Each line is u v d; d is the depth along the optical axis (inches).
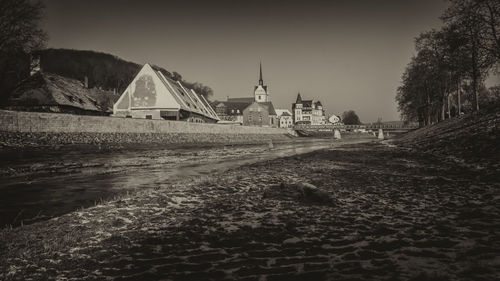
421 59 2146.9
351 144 2245.3
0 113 1077.1
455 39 1502.2
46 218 350.0
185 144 1852.9
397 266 186.9
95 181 620.1
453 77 1806.1
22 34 1421.0
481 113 1288.1
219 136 2418.8
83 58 5964.6
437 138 1223.5
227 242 243.9
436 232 247.4
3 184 580.7
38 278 191.3
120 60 6894.7
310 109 7628.0
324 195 375.6
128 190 522.3
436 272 175.6
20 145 1039.0
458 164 674.2
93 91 2635.3
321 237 247.9
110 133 1504.7
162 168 844.6
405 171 653.9
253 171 716.7
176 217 322.7
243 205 371.9
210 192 460.4
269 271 188.9
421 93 2448.3
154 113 2377.0
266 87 6943.9
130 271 196.7
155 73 2397.9
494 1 1296.8
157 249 233.5
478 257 193.8
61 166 827.4
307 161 949.2
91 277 190.1
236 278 181.0
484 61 1409.9
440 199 372.2
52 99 1867.6
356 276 176.4
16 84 1544.0
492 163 598.5
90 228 291.1
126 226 295.1
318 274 181.5
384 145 1707.7
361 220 293.4
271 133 3607.3
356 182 524.1
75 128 1353.3
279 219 305.4
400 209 331.6
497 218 280.4
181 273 190.7
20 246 248.1
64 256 225.1
